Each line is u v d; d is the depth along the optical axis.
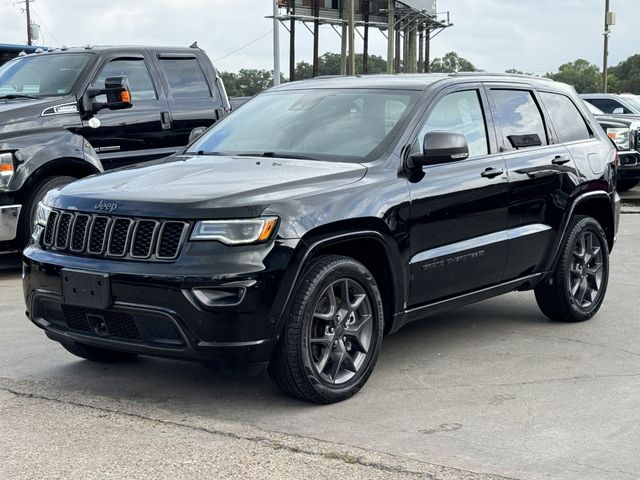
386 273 5.21
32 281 5.07
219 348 4.50
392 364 5.73
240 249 4.49
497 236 5.95
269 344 4.59
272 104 6.23
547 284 6.67
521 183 6.12
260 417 4.70
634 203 15.40
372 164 5.26
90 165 9.29
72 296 4.80
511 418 4.70
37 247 5.14
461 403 4.95
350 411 4.80
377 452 4.18
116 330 4.78
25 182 8.78
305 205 4.71
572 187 6.60
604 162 7.04
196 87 10.69
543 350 6.09
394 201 5.16
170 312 4.49
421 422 4.62
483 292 5.97
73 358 5.89
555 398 5.04
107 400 4.99
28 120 9.09
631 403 4.96
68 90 9.58
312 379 4.75
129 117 9.90
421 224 5.36
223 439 4.35
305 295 4.67
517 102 6.46
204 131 6.36
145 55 10.27
